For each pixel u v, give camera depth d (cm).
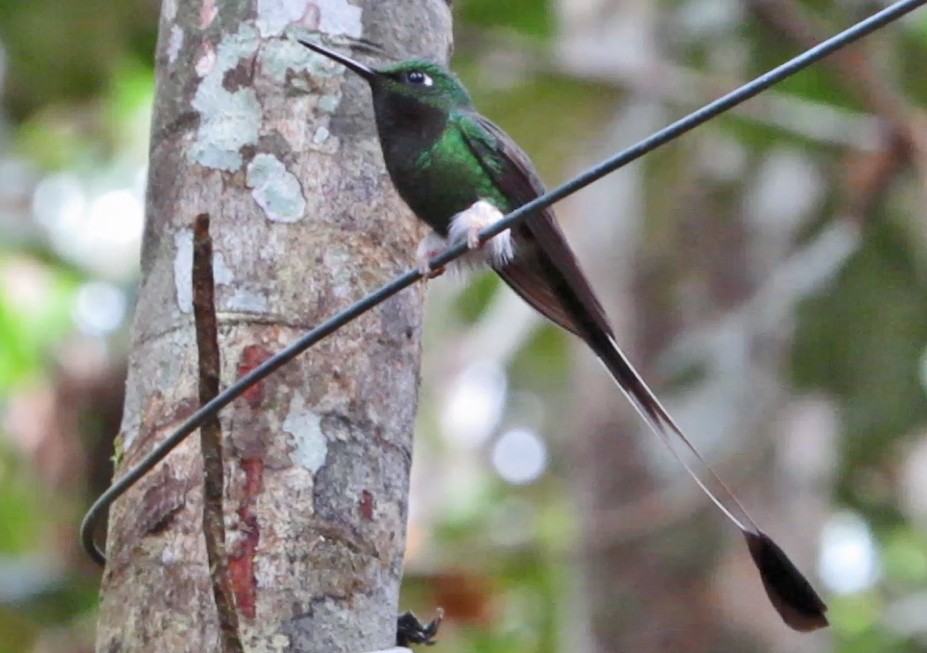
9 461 1475
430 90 693
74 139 1828
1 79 1375
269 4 638
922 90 1329
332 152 624
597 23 1470
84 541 578
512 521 1736
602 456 1434
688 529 1379
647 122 1462
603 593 1394
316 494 572
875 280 1370
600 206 1516
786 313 1388
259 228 608
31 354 1538
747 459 1402
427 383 1744
